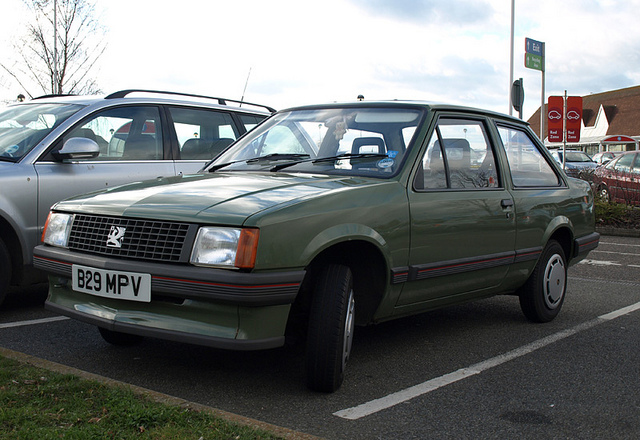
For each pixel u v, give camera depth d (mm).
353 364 4418
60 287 3992
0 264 5238
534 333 5383
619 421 3520
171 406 3240
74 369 3785
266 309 3414
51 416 3070
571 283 7871
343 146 4699
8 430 2895
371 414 3504
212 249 3385
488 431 3338
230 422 3121
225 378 3998
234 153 5109
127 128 6316
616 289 7465
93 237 3791
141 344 4688
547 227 5590
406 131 4594
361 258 4078
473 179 4887
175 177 4566
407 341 5055
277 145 4977
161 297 3533
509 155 5422
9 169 5398
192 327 3439
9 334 4879
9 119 6141
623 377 4266
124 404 3225
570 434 3332
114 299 3643
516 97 14656
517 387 4031
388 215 4027
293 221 3490
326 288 3664
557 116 18047
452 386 4016
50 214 4160
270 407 3545
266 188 3898
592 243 6348
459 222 4562
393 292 4152
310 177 4281
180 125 6746
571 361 4605
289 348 4668
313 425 3324
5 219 5270
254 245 3342
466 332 5371
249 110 7598
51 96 6719
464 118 5031
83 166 5840
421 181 4395
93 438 2844
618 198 16594
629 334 5395
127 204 3775
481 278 4902
